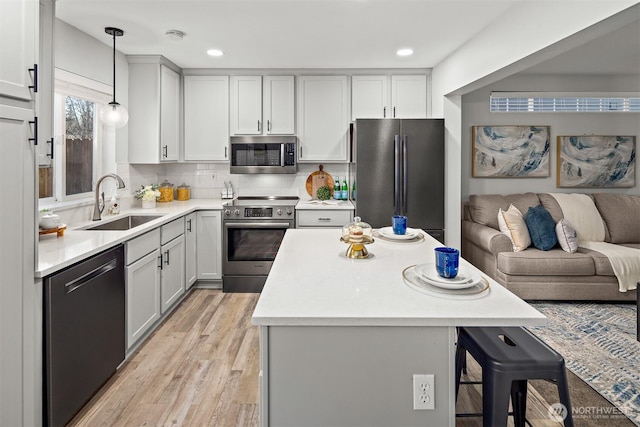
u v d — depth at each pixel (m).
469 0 2.57
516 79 4.70
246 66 4.19
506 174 4.76
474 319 1.16
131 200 3.89
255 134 4.31
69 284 1.88
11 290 1.53
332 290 1.40
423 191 3.90
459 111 3.98
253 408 2.06
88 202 3.17
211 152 4.32
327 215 4.04
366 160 3.88
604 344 2.84
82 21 2.92
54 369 1.76
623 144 4.75
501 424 1.34
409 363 1.22
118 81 3.64
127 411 2.03
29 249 1.62
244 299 3.84
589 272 3.59
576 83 4.70
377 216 3.91
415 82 4.27
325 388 1.22
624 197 4.41
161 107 3.87
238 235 4.05
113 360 2.32
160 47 3.55
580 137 4.74
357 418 1.23
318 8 2.72
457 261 1.41
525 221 4.01
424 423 1.23
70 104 3.13
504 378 1.34
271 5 2.67
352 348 1.22
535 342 1.50
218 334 3.00
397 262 1.78
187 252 3.80
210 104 4.29
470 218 4.59
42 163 2.07
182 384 2.29
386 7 2.70
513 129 4.73
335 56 3.84
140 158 3.86
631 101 4.76
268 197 4.68
